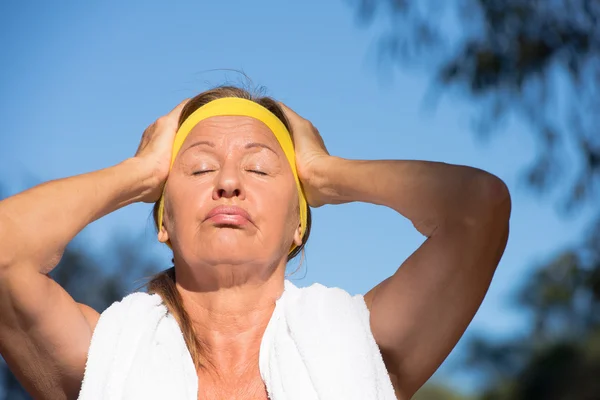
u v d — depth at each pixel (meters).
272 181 3.87
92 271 9.66
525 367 12.02
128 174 3.90
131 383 3.44
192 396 3.51
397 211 3.79
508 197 3.61
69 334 3.57
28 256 3.53
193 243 3.75
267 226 3.78
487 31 7.88
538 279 11.73
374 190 3.81
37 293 3.52
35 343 3.56
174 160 4.01
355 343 3.52
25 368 3.63
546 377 11.60
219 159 3.85
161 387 3.45
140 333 3.59
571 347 11.46
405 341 3.65
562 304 11.59
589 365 11.20
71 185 3.72
